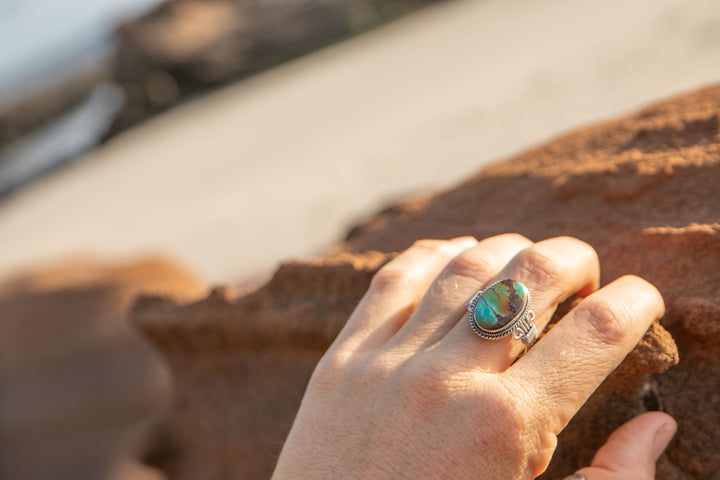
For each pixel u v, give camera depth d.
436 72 17.05
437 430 0.68
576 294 0.81
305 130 17.22
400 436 0.69
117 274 5.30
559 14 17.48
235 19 36.94
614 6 14.35
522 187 1.21
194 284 5.59
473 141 8.33
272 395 1.34
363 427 0.72
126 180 21.78
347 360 0.80
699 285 0.86
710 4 9.03
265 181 13.12
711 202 0.92
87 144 34.62
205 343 1.45
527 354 0.70
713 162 0.96
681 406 0.85
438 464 0.66
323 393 0.78
